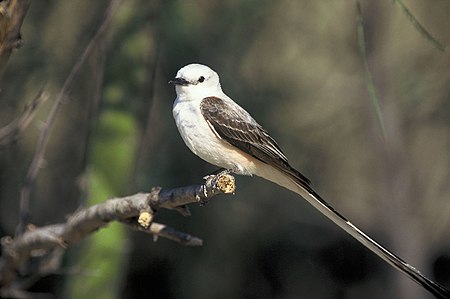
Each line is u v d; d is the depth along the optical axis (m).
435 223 15.09
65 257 9.89
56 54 11.66
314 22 13.45
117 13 9.30
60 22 11.95
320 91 13.77
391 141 13.26
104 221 7.39
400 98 13.24
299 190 7.75
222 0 12.30
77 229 7.65
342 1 13.09
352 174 14.83
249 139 7.97
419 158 14.66
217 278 13.95
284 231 14.75
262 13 12.45
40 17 11.59
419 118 13.75
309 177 14.05
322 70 13.79
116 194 8.73
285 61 13.53
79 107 12.30
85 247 8.93
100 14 11.47
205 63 12.12
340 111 13.84
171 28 11.36
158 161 12.34
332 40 13.53
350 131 14.20
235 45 12.38
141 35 9.24
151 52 9.30
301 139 13.69
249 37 12.59
